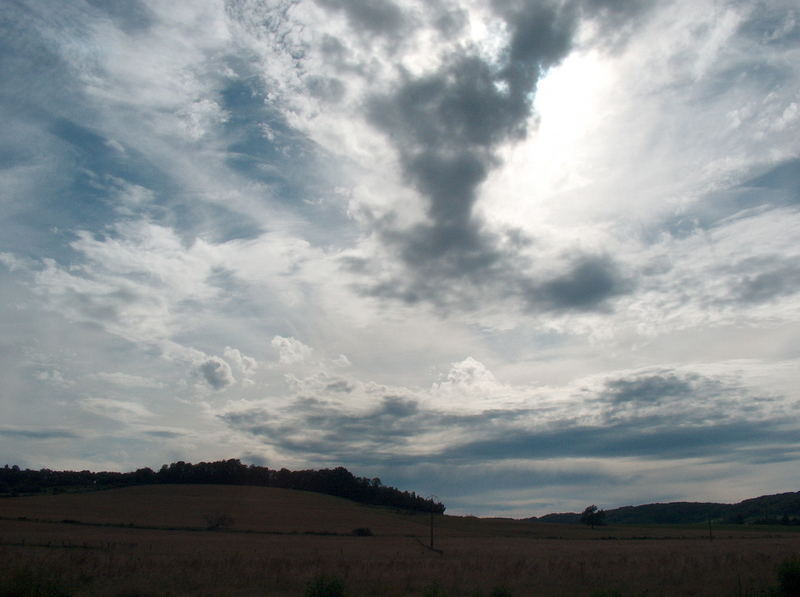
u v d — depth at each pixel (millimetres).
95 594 23125
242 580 27625
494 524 130375
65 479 143750
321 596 20734
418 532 104438
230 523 95250
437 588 23359
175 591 24203
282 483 154875
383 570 33500
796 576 20453
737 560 35594
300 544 66625
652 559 39281
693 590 24500
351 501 145250
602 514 138250
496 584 27125
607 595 21391
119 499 115625
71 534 67562
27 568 25359
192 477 150625
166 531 85438
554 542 82750
